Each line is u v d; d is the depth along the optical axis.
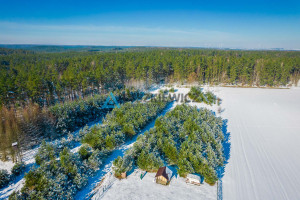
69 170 22.14
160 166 23.98
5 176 22.73
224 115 46.41
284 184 24.02
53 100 47.88
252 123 42.22
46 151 26.11
